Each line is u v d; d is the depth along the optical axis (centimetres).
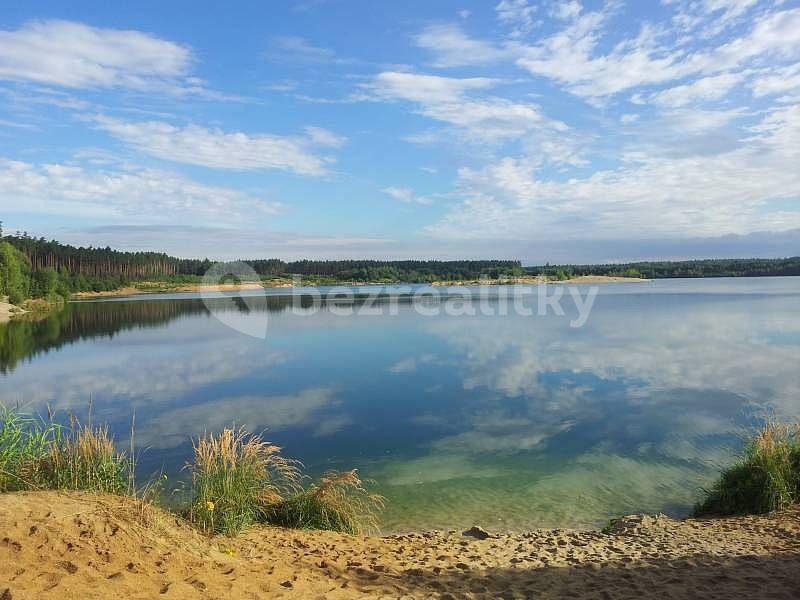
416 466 1388
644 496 1168
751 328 4459
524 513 1082
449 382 2534
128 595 397
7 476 608
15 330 5100
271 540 709
